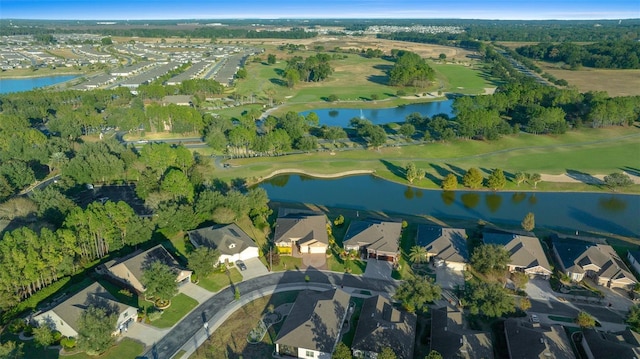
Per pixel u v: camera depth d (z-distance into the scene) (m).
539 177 142.75
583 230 117.25
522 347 70.38
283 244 104.00
